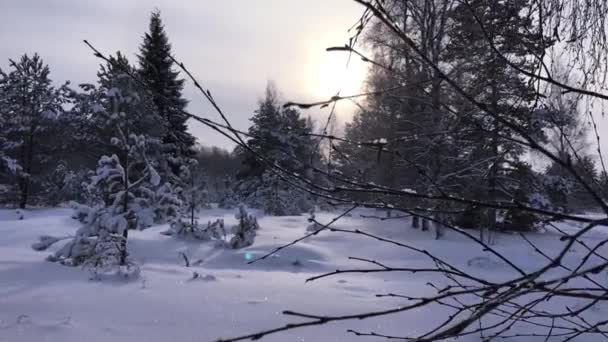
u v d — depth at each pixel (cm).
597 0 215
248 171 3000
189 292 514
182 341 352
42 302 448
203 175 2633
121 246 761
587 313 463
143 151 884
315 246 1208
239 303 471
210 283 571
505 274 852
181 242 1180
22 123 2312
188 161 1453
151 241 1159
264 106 1708
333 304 475
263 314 430
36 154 2392
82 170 2205
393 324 406
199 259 1034
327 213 2167
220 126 119
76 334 360
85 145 2266
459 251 1123
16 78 2330
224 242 1163
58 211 2128
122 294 493
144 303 457
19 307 428
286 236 1371
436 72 107
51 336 352
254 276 677
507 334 386
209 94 116
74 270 632
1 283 526
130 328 381
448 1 153
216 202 3241
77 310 426
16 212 1867
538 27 178
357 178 139
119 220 763
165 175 1669
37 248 859
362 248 1199
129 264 714
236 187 3047
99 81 1084
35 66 2373
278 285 573
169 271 670
